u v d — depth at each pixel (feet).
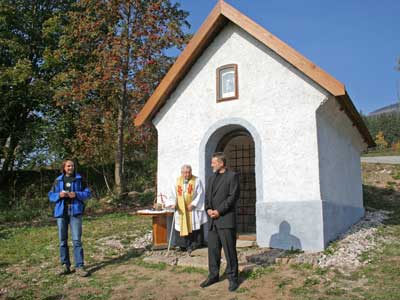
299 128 25.35
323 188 25.20
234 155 35.35
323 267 21.17
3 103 64.08
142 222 39.24
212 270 19.52
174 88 30.55
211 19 28.09
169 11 56.39
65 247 22.44
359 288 18.04
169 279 20.83
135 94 53.62
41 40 67.41
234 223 19.13
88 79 55.11
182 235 25.26
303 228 24.39
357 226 32.50
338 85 23.65
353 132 34.58
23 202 58.13
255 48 27.58
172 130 30.35
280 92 26.27
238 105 27.81
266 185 26.08
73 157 61.00
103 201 55.72
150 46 53.47
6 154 64.13
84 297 18.61
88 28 53.88
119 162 56.39
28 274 22.82
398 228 31.94
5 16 62.08
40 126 63.41
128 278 21.35
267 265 21.86
